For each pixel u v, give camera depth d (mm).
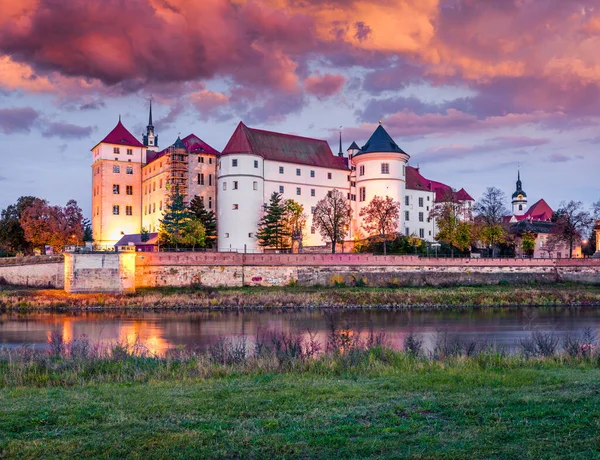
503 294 79375
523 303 76688
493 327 54812
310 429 14945
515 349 38531
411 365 25359
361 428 14992
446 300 76000
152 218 117062
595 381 20656
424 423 15398
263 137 113125
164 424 15523
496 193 114000
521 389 19453
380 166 116688
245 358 27656
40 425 15617
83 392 20125
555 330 52281
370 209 107562
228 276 83562
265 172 108562
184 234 97812
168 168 109500
